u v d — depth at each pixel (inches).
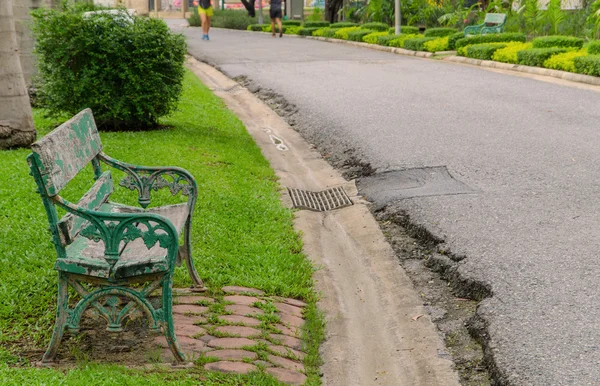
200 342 171.6
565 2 937.5
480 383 161.2
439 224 255.0
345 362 173.6
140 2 2183.8
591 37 833.5
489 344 170.7
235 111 529.0
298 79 649.6
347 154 380.8
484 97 521.3
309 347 176.9
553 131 400.2
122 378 147.2
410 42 885.2
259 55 876.0
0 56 363.9
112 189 205.9
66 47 406.9
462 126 420.5
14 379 145.0
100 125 433.1
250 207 275.1
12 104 369.4
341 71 700.7
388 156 359.6
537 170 320.8
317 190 330.3
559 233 240.5
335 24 1234.6
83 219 175.5
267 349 169.8
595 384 149.6
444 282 216.7
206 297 198.5
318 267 229.5
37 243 226.4
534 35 916.0
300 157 394.6
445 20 1107.9
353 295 214.5
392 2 1218.6
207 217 258.7
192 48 995.3
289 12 1704.0
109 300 160.9
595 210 264.4
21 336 174.1
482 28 873.5
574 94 523.2
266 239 245.3
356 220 279.9
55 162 160.2
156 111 427.8
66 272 159.5
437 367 169.5
